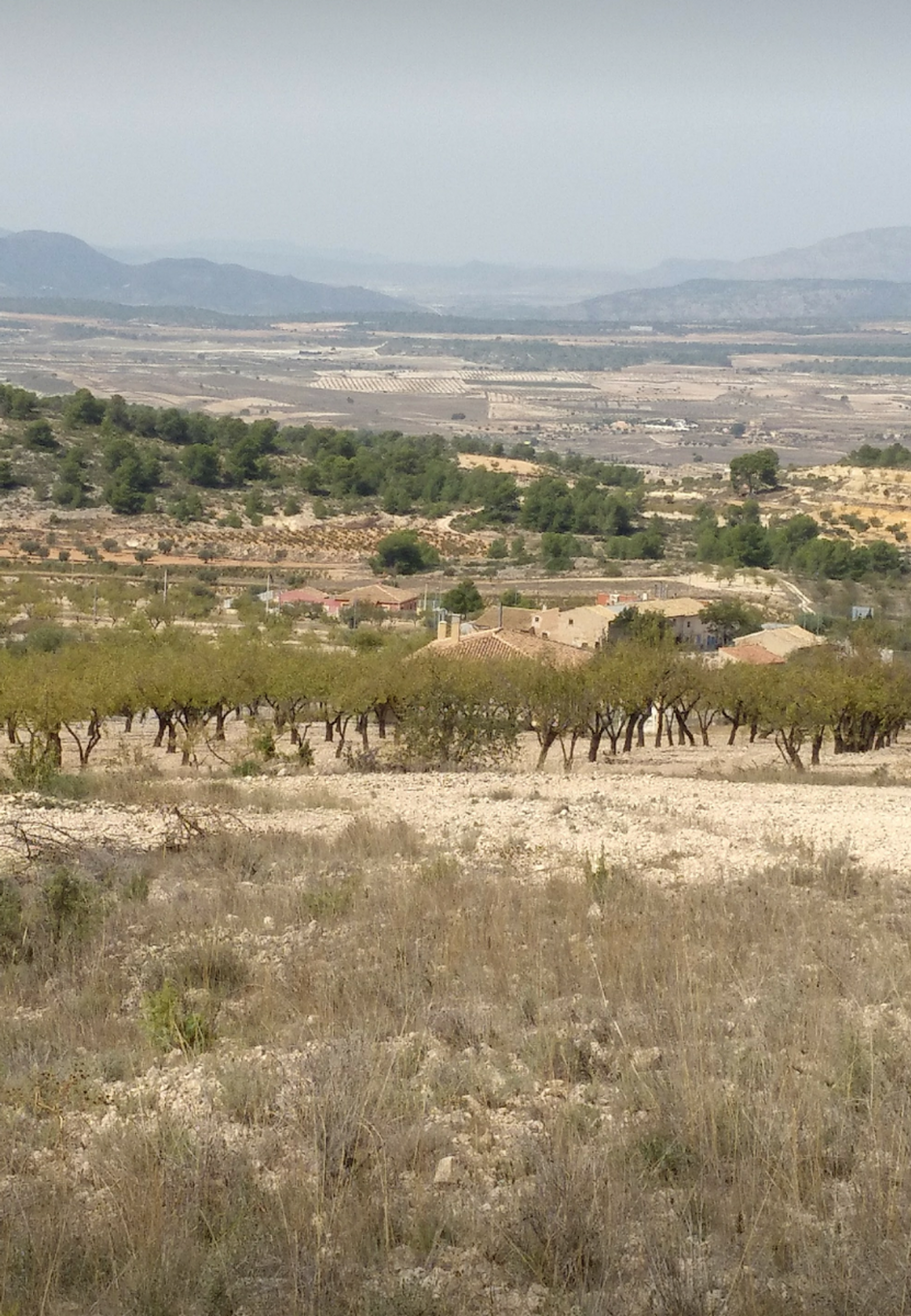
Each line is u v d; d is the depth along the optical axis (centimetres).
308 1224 842
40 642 9262
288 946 1611
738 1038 1170
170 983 1334
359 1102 1018
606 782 3369
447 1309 756
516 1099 1069
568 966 1440
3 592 12750
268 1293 776
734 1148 934
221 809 2720
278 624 10650
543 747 4416
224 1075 1104
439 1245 830
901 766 4269
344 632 10506
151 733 6072
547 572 16400
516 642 6706
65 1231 834
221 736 5134
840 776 3744
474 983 1395
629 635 9419
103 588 13650
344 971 1430
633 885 1855
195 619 12138
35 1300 770
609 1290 776
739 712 5244
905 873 2017
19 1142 988
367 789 3109
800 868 1991
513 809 2708
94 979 1435
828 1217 852
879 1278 761
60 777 3097
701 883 1894
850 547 17100
